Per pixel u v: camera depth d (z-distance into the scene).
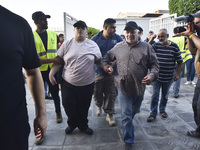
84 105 2.55
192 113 3.44
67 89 2.46
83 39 2.38
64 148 2.36
